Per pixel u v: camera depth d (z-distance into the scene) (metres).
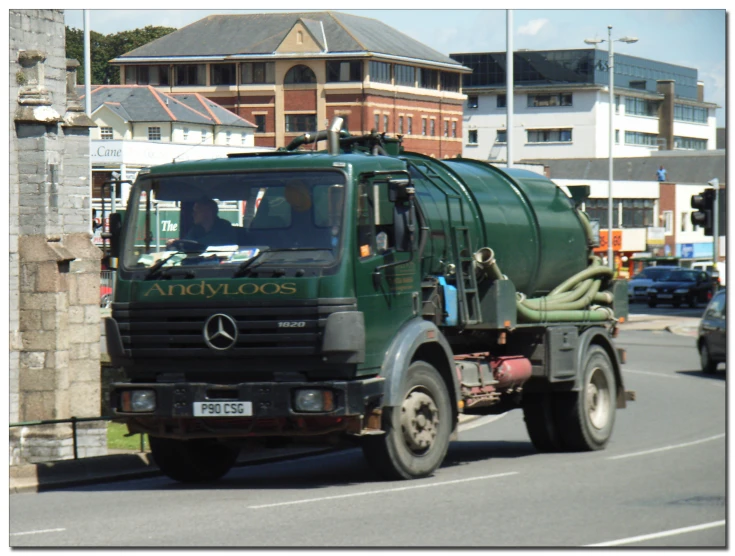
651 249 102.88
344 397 12.80
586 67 143.12
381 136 15.71
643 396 26.70
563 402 17.25
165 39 124.75
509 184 17.38
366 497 12.45
